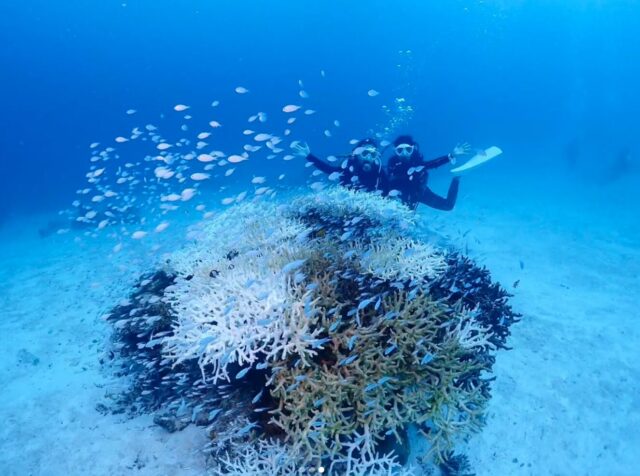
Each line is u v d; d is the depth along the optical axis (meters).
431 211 14.57
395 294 3.42
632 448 3.98
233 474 3.11
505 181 22.33
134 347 4.87
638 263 8.75
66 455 3.96
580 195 17.38
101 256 11.57
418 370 3.15
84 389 5.06
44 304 8.24
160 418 4.12
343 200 6.19
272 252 4.14
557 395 4.64
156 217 16.31
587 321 6.25
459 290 4.03
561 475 3.72
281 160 35.16
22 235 18.02
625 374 5.03
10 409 4.79
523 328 6.02
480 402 3.36
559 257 9.22
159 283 5.24
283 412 3.15
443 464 3.59
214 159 5.69
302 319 3.11
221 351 3.06
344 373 3.05
